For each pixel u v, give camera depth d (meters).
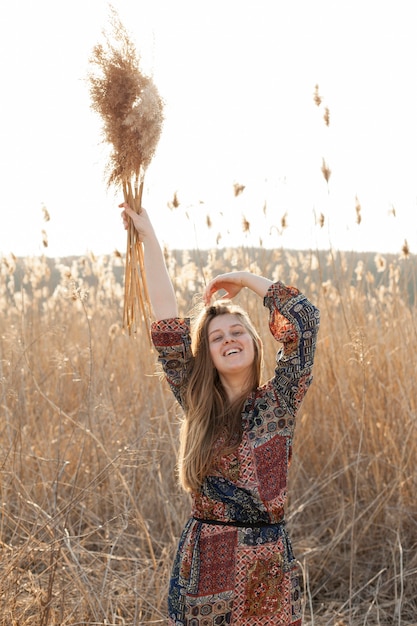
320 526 4.93
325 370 5.59
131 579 4.10
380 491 4.97
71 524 4.79
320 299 5.91
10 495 4.75
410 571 4.34
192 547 2.61
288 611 2.58
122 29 2.91
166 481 5.04
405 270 5.89
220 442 2.65
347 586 4.41
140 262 3.11
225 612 2.53
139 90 2.90
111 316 7.18
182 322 2.88
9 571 3.43
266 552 2.56
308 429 5.47
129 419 5.68
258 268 5.90
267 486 2.61
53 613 3.53
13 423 5.05
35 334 6.51
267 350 5.48
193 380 2.78
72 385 6.21
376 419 5.33
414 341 5.57
